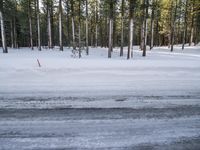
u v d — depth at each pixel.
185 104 7.12
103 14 41.22
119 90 8.66
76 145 4.70
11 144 4.73
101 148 4.59
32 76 11.42
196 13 38.47
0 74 11.84
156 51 35.94
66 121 5.82
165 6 39.97
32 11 40.50
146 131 5.33
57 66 14.03
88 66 14.19
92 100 7.44
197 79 10.85
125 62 16.48
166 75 11.84
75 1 28.72
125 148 4.61
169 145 4.75
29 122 5.77
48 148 4.59
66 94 8.12
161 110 6.60
